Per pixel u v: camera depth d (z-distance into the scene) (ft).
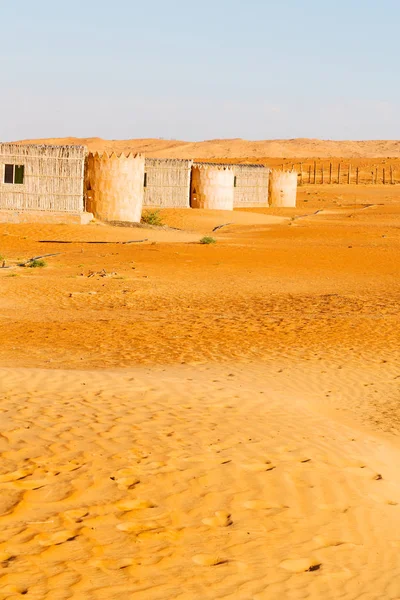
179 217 205.98
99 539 22.91
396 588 22.25
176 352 59.26
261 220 216.54
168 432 34.50
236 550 23.39
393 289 98.07
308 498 28.50
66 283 98.53
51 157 168.76
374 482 31.60
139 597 19.75
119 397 41.04
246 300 87.81
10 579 19.81
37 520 23.73
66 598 19.22
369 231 191.62
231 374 51.70
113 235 160.66
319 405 45.21
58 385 43.06
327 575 22.53
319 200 332.39
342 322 73.56
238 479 29.32
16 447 30.48
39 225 165.99
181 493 27.30
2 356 55.36
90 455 30.19
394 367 56.08
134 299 87.66
